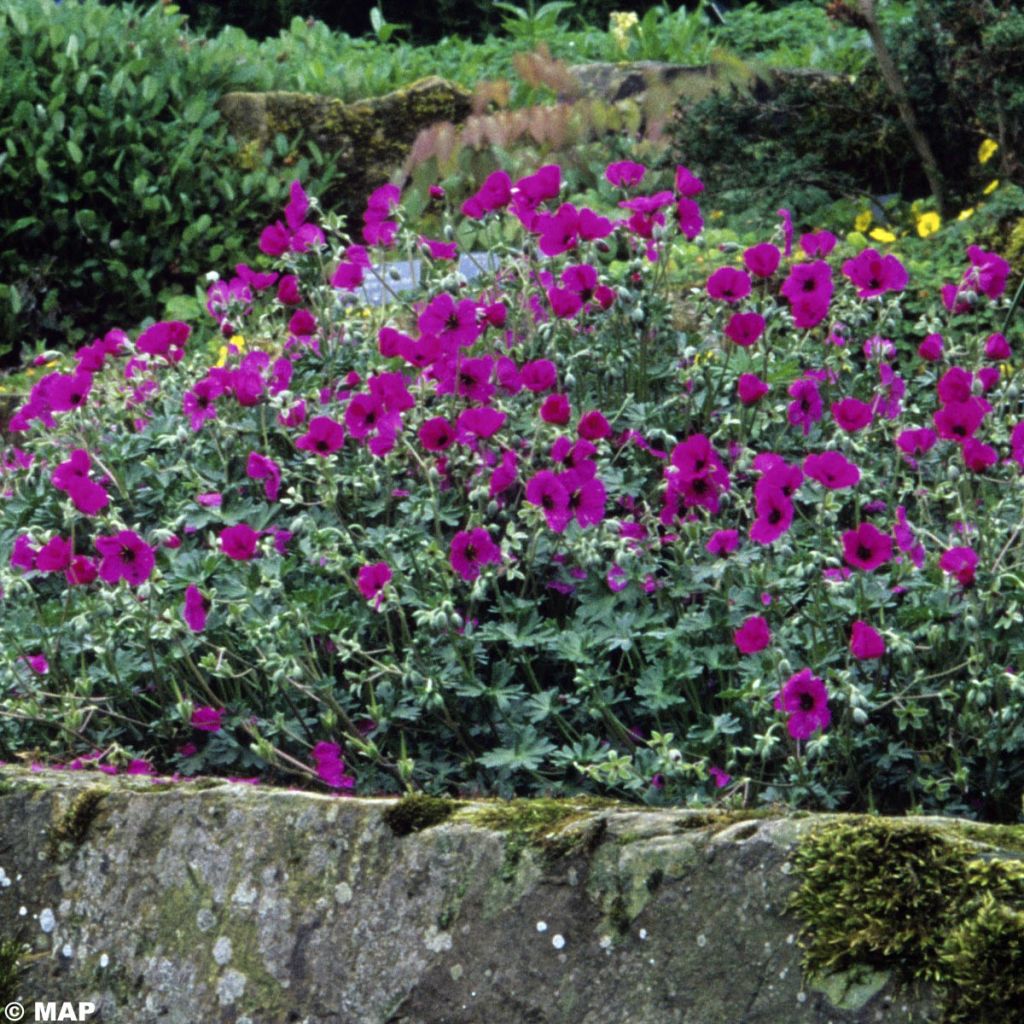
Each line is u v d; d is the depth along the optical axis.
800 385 4.29
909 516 4.35
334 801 2.55
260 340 5.32
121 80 10.22
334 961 2.43
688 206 4.68
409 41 18.06
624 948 2.23
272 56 12.57
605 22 18.27
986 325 6.91
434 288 4.62
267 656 3.46
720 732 3.28
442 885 2.40
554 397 3.69
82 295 10.14
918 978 1.99
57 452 4.76
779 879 2.15
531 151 9.52
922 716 3.28
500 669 3.53
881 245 7.92
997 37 8.32
